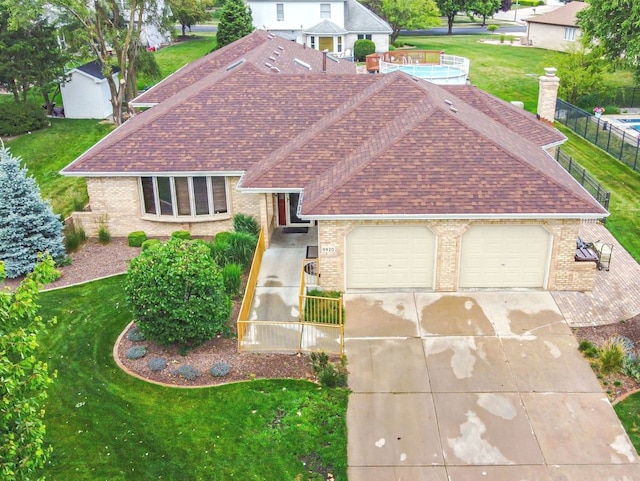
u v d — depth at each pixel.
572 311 18.91
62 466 13.45
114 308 19.88
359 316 18.80
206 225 24.62
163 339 17.00
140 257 17.25
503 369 16.39
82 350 17.66
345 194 19.17
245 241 22.00
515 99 47.66
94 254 23.73
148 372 16.53
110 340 18.12
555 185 19.22
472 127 20.97
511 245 19.52
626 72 53.78
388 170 19.70
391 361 16.77
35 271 10.90
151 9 45.84
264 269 21.64
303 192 20.72
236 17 59.38
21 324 18.66
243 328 17.56
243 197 24.08
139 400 15.47
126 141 24.27
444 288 19.97
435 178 19.44
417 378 16.11
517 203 18.75
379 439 14.16
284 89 26.22
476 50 65.56
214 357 17.08
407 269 19.94
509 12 103.44
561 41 64.62
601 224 25.23
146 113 28.03
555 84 28.56
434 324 18.33
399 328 18.17
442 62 46.78
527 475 13.16
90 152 24.36
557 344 17.38
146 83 53.16
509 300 19.48
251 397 15.46
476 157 19.98
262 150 23.80
